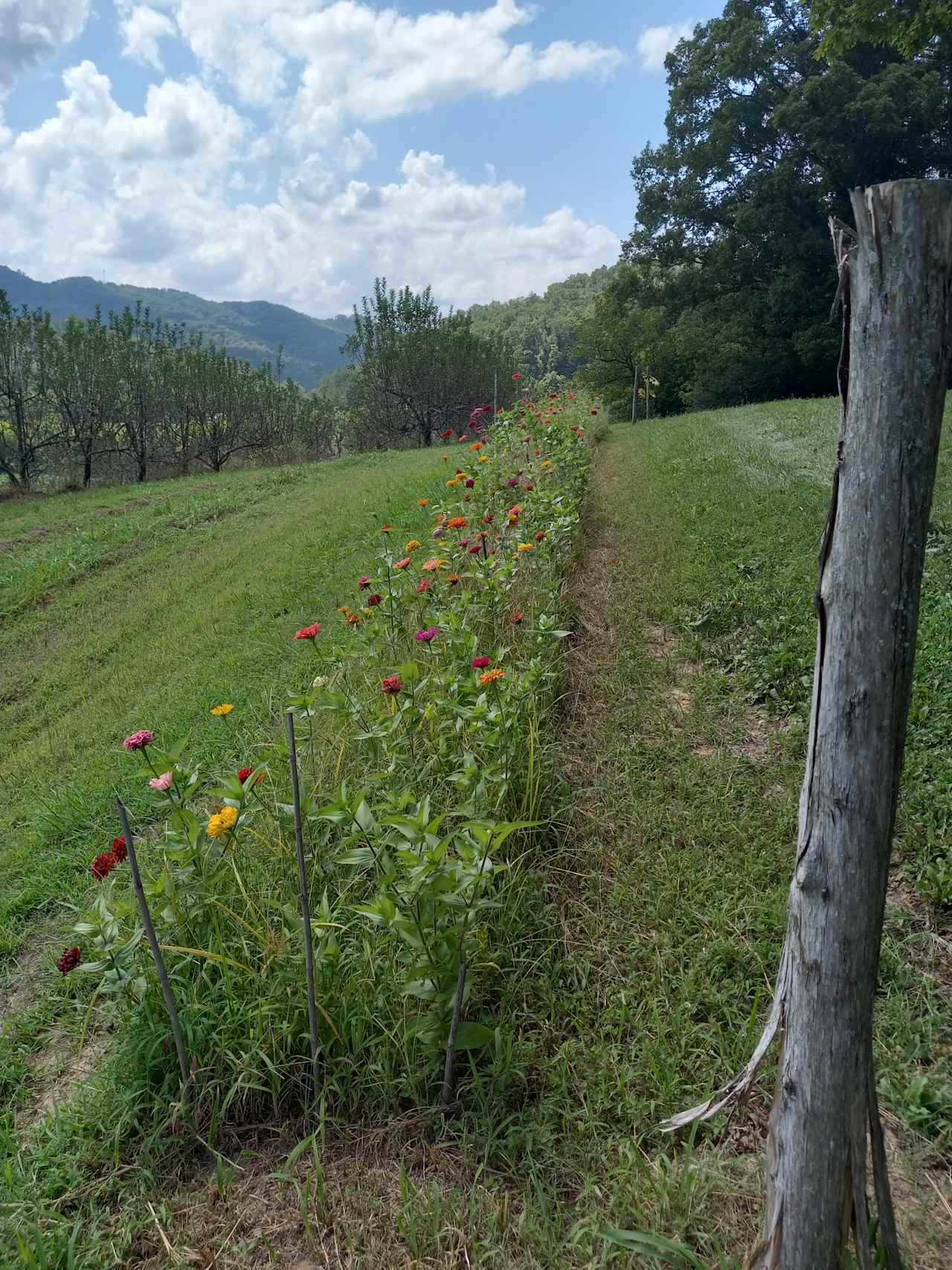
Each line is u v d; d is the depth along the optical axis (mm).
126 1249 1868
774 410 15422
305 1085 2172
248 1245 1845
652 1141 1978
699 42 23672
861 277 1268
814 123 19562
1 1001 2953
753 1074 1522
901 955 2441
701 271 26297
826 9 9336
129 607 8305
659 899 2744
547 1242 1738
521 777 3199
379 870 2352
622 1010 2316
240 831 2834
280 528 10219
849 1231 1374
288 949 2344
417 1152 2023
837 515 1321
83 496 17734
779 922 2566
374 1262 1760
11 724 6238
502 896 2629
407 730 3248
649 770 3561
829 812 1316
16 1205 1951
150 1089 2213
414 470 13695
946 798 2936
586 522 7746
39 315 19375
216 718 4844
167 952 2432
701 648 4734
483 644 4359
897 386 1239
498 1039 2141
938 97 19188
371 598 4309
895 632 1273
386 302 26062
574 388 27781
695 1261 1498
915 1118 1932
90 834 3992
